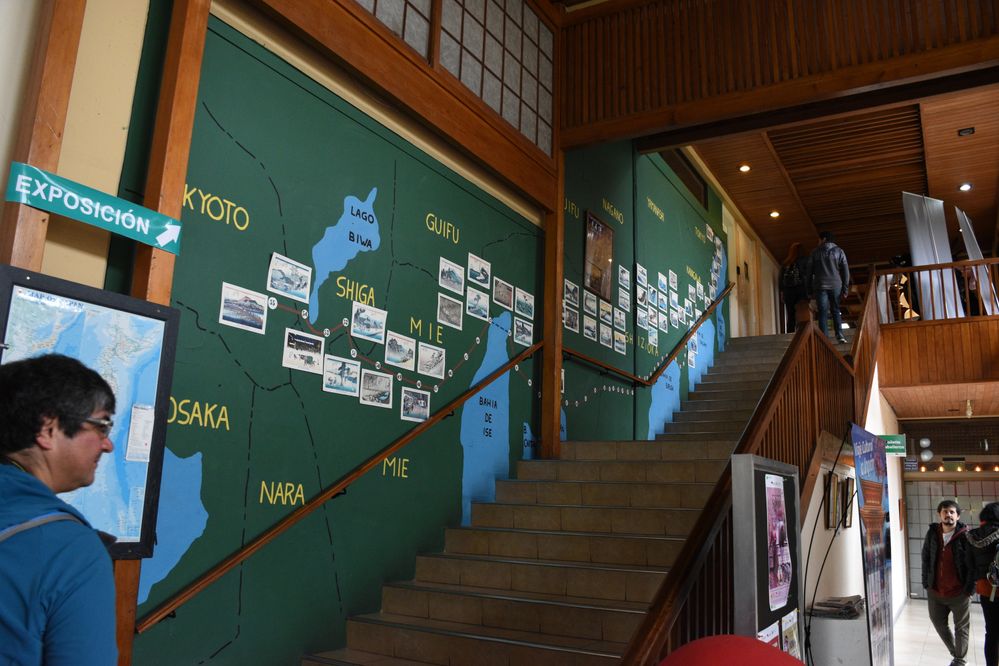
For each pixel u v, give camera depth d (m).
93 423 1.37
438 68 4.84
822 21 5.39
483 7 5.44
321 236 4.00
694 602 2.73
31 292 2.48
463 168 5.22
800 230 13.53
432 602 4.03
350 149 4.25
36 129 2.56
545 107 6.12
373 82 4.28
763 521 2.65
